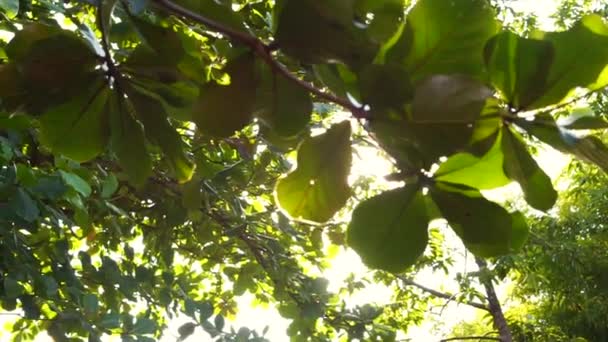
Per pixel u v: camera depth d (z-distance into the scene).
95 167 2.70
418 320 6.16
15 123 1.65
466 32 0.79
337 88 0.84
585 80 0.78
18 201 1.94
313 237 3.39
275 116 0.88
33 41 0.90
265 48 0.82
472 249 0.88
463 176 0.85
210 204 3.35
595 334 6.86
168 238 3.46
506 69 0.78
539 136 0.80
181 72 0.95
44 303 2.66
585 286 6.53
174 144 0.96
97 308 2.49
